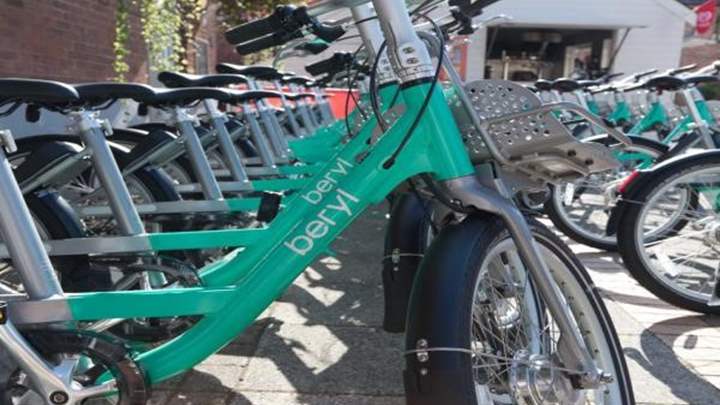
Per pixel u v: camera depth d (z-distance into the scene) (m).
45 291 1.36
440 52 1.31
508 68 13.02
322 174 1.72
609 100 5.65
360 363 2.04
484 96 1.27
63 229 1.75
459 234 1.23
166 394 1.83
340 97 5.83
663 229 2.52
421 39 1.35
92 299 1.40
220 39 10.48
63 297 1.38
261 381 1.91
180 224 2.31
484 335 1.33
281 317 2.43
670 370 1.99
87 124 1.76
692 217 2.51
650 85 3.42
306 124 4.47
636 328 2.32
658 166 2.38
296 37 1.56
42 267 1.36
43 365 1.27
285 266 1.36
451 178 1.26
